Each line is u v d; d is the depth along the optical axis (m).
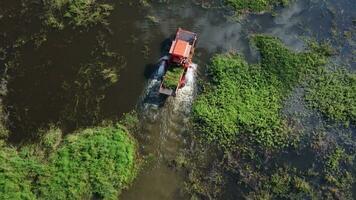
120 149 23.53
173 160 23.89
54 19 27.98
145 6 29.20
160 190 23.08
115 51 27.16
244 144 24.66
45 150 23.42
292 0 30.41
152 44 27.70
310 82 27.00
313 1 30.53
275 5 30.11
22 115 24.53
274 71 27.12
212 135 24.72
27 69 26.06
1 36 27.12
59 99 25.23
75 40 27.38
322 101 26.36
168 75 25.55
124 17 28.61
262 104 25.89
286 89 26.61
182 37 27.09
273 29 29.09
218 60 27.16
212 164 23.95
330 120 25.88
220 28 28.84
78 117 24.72
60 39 27.34
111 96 25.56
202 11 29.45
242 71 26.95
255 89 26.38
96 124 24.56
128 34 27.94
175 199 22.92
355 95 26.70
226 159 24.14
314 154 24.75
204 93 26.09
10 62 26.22
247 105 25.73
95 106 25.14
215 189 23.31
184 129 24.88
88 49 27.11
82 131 24.20
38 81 25.72
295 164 24.38
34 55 26.59
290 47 28.36
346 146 25.17
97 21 28.22
